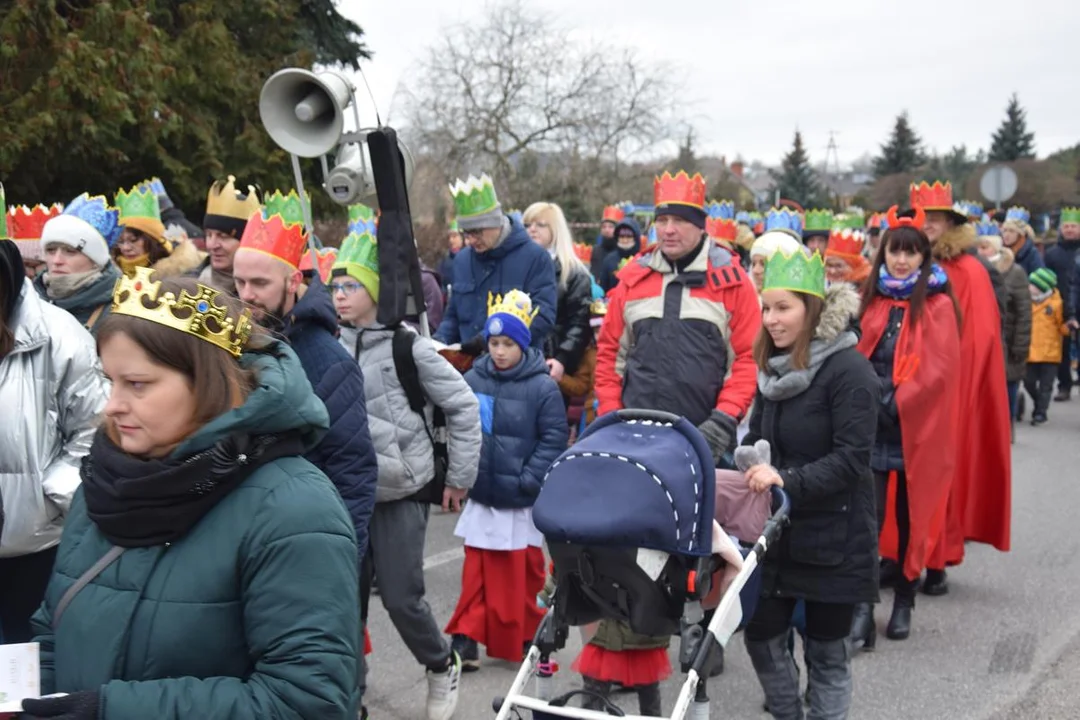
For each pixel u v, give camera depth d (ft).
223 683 6.05
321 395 11.01
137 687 5.94
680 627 9.89
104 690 5.90
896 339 18.17
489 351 16.80
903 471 18.04
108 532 6.22
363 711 13.71
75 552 6.50
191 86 43.19
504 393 16.34
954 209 20.85
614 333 16.63
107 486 6.15
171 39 44.16
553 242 24.32
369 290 13.66
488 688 15.78
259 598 6.12
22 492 10.90
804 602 12.75
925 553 17.76
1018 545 23.50
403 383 13.43
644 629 9.59
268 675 6.07
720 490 11.90
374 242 13.89
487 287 20.81
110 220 14.96
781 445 12.64
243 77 45.88
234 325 6.38
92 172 39.06
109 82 35.42
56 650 6.38
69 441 11.27
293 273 11.37
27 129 34.40
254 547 6.15
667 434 10.01
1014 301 34.60
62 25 35.68
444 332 21.74
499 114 93.40
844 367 12.03
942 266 21.11
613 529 9.07
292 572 6.14
